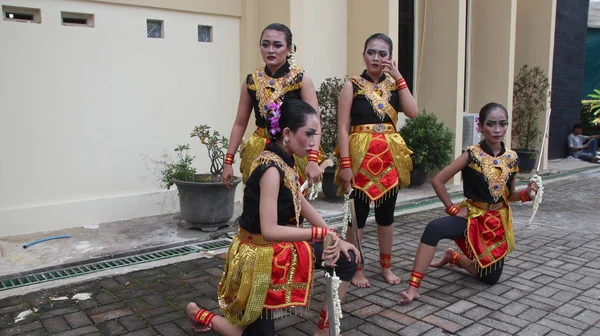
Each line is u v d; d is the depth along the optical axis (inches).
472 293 138.5
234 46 235.9
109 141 204.7
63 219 195.2
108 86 202.1
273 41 126.3
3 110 180.1
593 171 402.0
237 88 239.0
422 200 267.6
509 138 362.0
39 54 185.6
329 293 89.7
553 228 212.2
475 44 363.3
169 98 218.5
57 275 152.8
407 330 116.3
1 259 161.8
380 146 136.7
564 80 457.4
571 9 449.7
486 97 362.6
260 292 89.4
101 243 179.5
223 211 195.9
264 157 91.2
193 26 222.4
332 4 267.9
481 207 139.5
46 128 189.5
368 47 136.7
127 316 123.4
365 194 136.8
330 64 271.0
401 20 312.0
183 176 196.7
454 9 302.0
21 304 130.5
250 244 93.1
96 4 196.2
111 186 207.2
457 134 309.9
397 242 189.5
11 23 179.3
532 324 119.1
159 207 220.4
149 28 212.7
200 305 130.2
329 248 89.7
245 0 232.2
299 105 91.7
